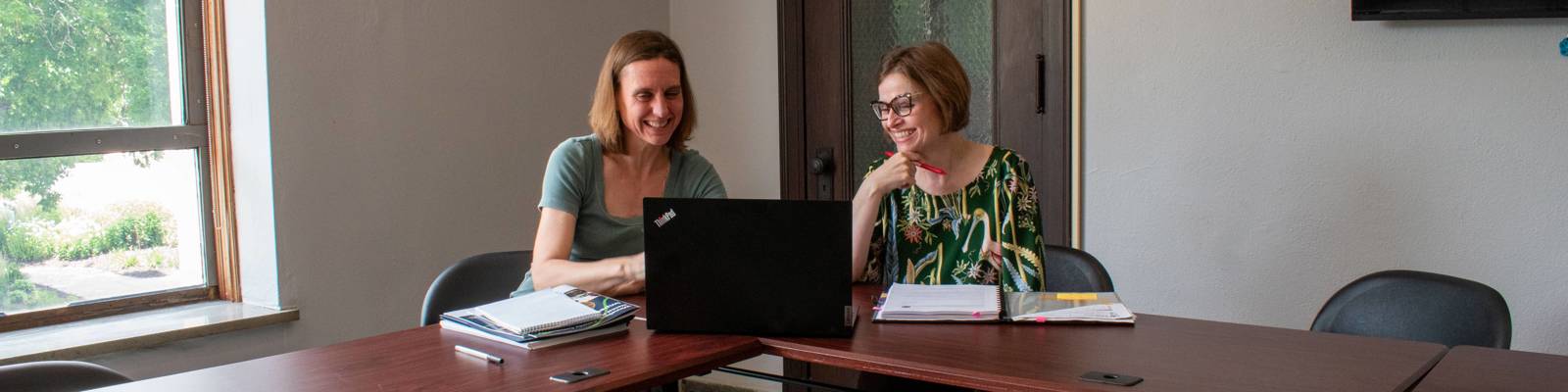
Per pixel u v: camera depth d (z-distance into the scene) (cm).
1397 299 234
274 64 323
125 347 293
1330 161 312
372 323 354
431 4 359
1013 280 242
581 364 187
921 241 254
